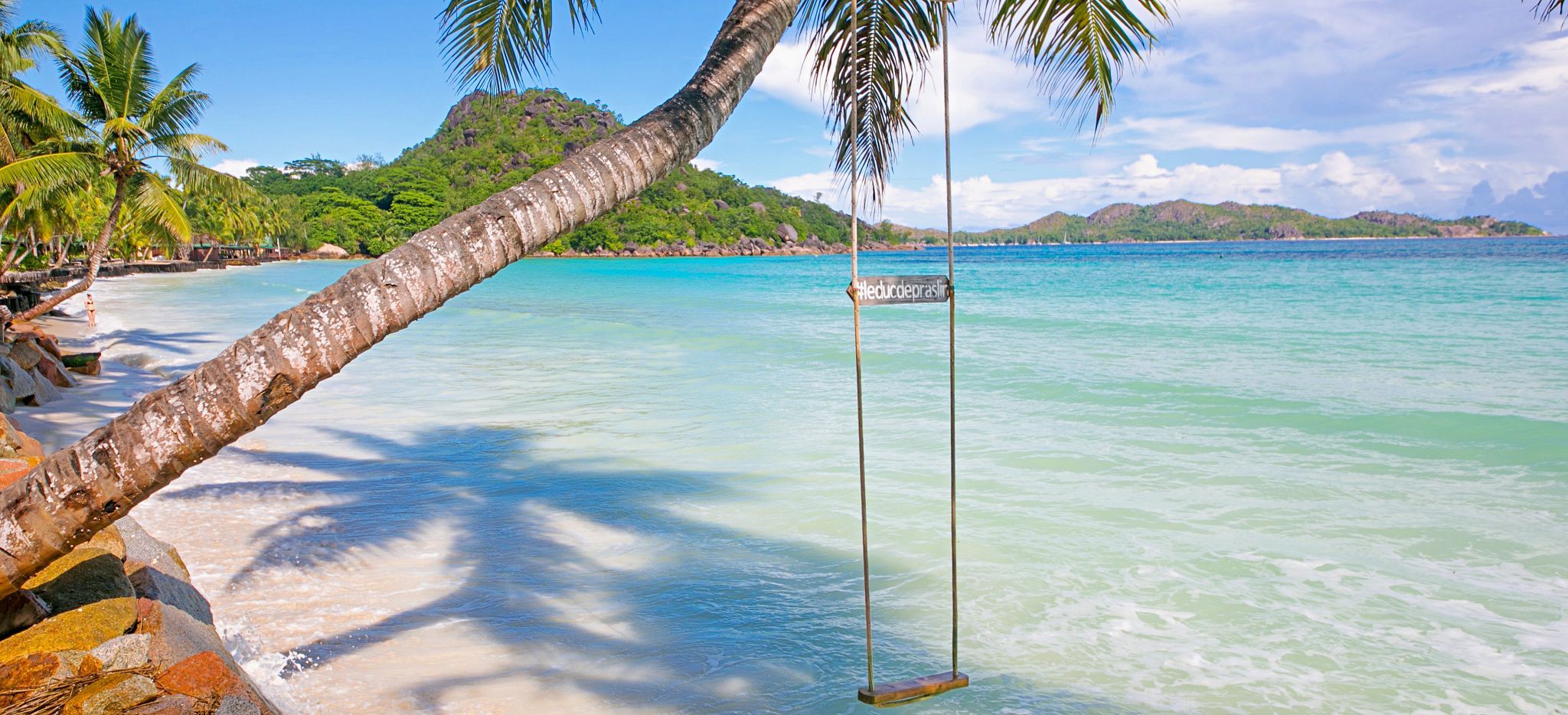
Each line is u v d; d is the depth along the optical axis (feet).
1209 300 101.35
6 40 71.82
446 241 9.39
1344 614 16.26
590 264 399.24
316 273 278.26
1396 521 21.47
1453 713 12.83
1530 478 25.25
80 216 181.37
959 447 30.37
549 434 33.58
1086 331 70.23
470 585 17.97
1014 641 15.37
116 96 76.74
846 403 39.93
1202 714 12.90
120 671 11.00
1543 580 17.65
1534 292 98.89
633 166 10.66
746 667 14.43
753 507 23.56
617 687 13.73
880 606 16.89
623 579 18.39
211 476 26.89
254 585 17.80
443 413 38.40
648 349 64.95
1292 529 21.04
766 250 604.49
